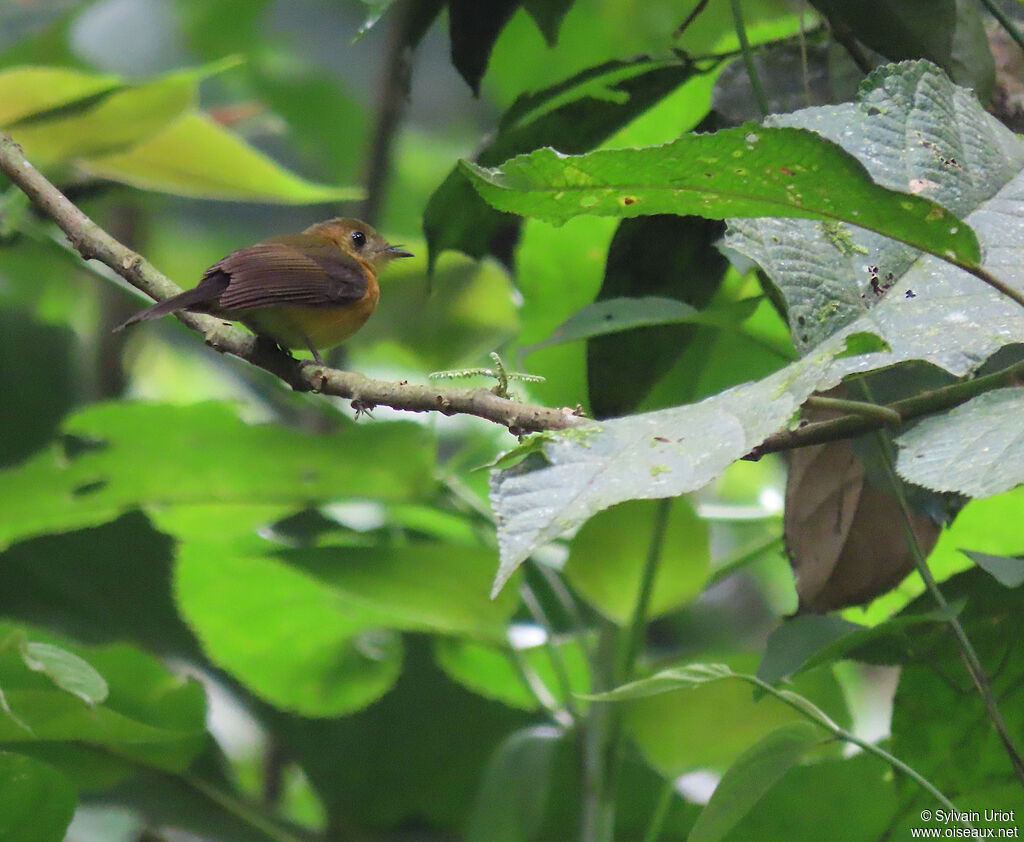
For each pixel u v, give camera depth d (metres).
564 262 6.94
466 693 8.30
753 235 4.13
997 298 3.90
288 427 6.52
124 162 7.51
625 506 6.11
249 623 7.63
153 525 8.33
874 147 4.18
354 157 13.92
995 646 5.08
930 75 4.32
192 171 7.50
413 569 6.37
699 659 6.41
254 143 14.27
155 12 13.25
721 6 8.66
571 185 3.58
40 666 5.11
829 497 5.33
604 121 5.93
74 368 10.04
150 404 6.41
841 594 5.29
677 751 6.38
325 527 8.55
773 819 6.12
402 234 14.78
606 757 6.24
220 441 6.60
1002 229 4.07
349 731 8.22
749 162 3.45
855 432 3.90
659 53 5.89
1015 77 5.37
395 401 4.65
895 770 5.24
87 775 6.64
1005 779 5.15
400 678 8.30
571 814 6.86
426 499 7.01
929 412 3.94
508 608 6.46
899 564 5.28
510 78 9.85
